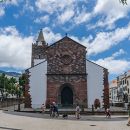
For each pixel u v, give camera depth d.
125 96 100.75
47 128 24.56
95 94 56.72
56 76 57.59
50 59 58.09
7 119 32.41
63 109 52.09
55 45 58.59
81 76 57.47
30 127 24.92
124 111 46.81
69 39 58.75
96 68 57.53
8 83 117.38
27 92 56.59
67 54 58.25
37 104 56.31
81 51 58.25
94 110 49.09
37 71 57.44
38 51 91.19
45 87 57.06
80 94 57.00
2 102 64.81
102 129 24.94
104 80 56.88
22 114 41.31
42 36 95.38
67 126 26.81
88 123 30.73
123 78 111.69
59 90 57.12
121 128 26.08
